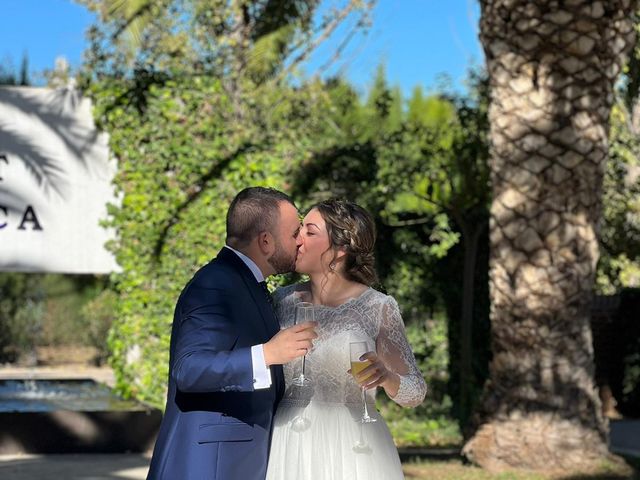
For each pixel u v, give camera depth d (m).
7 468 9.04
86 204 11.38
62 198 11.33
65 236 11.32
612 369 15.05
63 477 8.64
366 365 4.03
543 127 9.04
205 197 11.37
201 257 11.34
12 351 22.94
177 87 11.40
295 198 11.66
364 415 4.30
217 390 3.80
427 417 12.81
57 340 24.41
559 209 9.03
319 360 4.34
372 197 12.06
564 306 9.02
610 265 16.33
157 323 11.30
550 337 9.02
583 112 9.05
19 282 23.00
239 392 4.04
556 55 9.00
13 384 13.31
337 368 4.33
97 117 11.30
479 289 13.50
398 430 12.09
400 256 13.24
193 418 3.99
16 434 9.76
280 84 18.94
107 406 10.68
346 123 18.72
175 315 4.09
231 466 3.97
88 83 11.39
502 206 9.19
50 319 24.16
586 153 9.05
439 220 12.98
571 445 8.91
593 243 9.17
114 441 9.98
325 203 4.51
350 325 4.34
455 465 9.22
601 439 9.12
